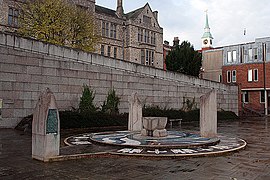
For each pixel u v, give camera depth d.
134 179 6.79
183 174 7.28
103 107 22.36
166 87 28.06
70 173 7.28
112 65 23.69
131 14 49.56
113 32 44.78
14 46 18.23
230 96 36.09
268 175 7.27
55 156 8.77
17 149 10.80
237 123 27.66
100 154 9.55
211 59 51.22
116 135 14.17
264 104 45.16
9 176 6.97
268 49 45.00
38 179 6.72
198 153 9.71
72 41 28.38
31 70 18.92
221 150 10.38
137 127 16.70
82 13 29.67
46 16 26.08
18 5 31.84
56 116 8.85
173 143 11.15
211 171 7.62
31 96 18.86
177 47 42.12
